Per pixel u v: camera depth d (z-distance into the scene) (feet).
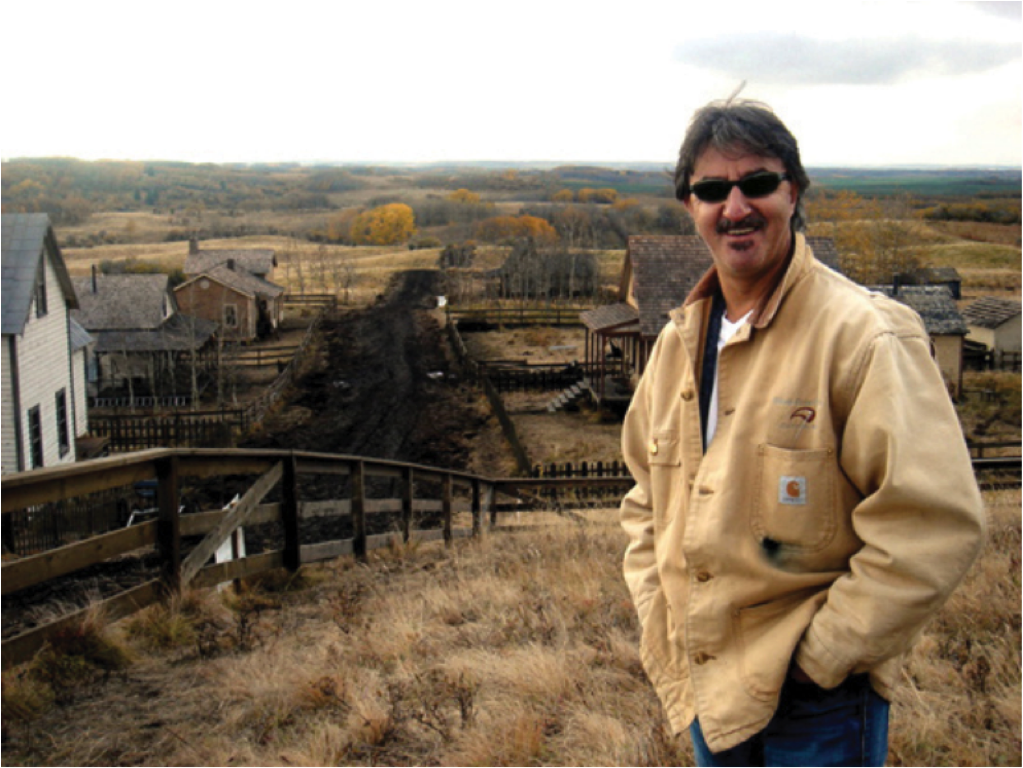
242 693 14.73
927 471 5.42
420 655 17.16
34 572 14.60
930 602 5.34
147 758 12.69
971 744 12.37
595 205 634.43
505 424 102.73
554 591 22.03
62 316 86.33
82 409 97.86
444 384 135.64
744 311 6.54
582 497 58.39
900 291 131.85
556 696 14.38
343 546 27.37
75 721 13.78
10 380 72.54
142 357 139.95
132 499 60.08
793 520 5.94
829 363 5.85
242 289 179.93
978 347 157.48
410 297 257.34
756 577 6.08
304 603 22.18
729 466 6.21
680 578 6.77
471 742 12.78
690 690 6.77
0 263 73.72
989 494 50.96
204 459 20.22
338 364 155.22
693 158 6.37
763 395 6.15
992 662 15.61
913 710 13.53
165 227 602.03
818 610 5.90
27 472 14.38
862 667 5.65
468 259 338.34
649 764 11.66
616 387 117.91
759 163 6.11
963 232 439.63
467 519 54.49
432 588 23.08
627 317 113.29
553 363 148.56
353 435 106.01
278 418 115.44
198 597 19.07
